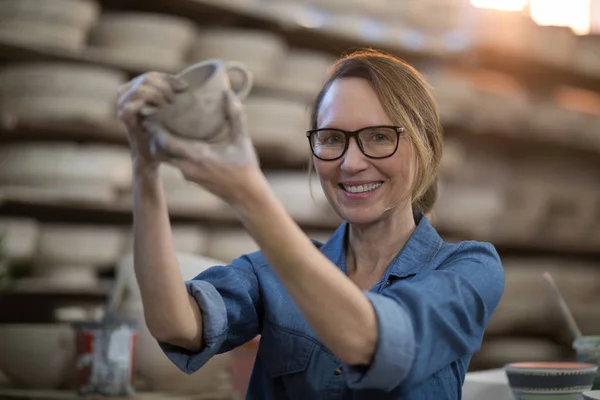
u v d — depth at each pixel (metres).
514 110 3.80
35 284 2.45
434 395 1.09
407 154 1.14
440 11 3.58
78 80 2.47
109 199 2.59
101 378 1.54
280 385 1.19
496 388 1.45
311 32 3.27
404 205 1.19
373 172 1.13
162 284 1.03
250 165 0.85
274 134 2.83
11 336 1.65
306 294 0.89
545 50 4.01
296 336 1.16
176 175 2.63
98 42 2.72
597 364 1.45
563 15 4.38
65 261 2.50
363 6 3.29
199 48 2.84
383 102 1.13
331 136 1.16
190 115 0.85
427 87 1.20
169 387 1.70
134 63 2.71
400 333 0.93
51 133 2.73
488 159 4.23
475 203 3.48
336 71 1.19
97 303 2.72
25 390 1.69
